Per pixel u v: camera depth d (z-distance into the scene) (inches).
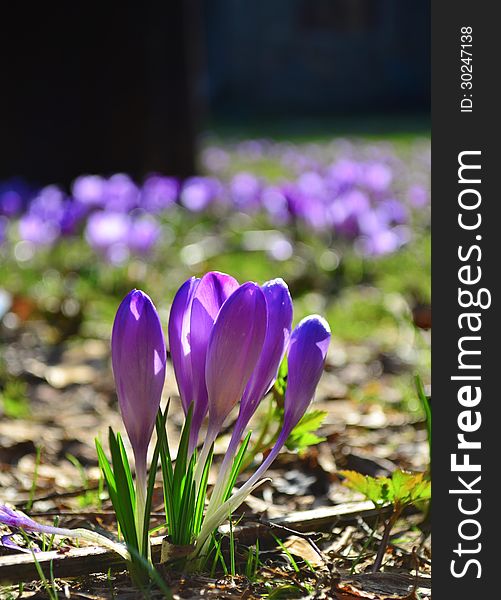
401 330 46.4
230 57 265.4
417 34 266.7
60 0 86.6
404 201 93.2
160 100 89.0
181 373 19.9
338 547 22.5
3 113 87.4
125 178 70.4
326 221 63.9
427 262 60.9
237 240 68.7
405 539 23.1
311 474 27.0
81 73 87.3
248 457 23.4
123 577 20.5
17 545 21.4
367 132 202.2
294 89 267.0
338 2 266.2
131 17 87.5
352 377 39.3
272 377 19.9
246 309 19.2
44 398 36.3
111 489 19.8
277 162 141.3
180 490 19.8
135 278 53.9
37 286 53.3
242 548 21.5
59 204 63.6
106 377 38.8
